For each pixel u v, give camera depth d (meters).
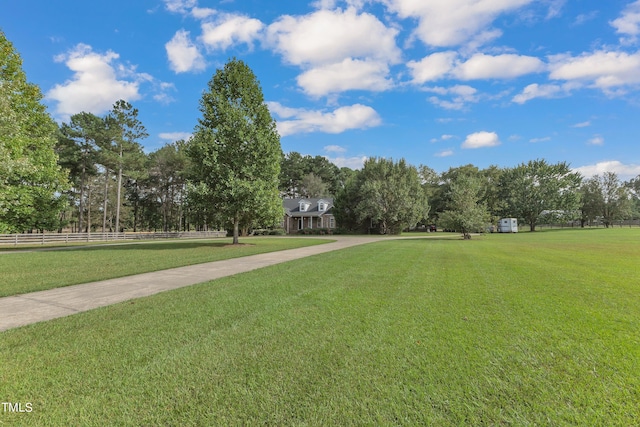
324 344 3.46
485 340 3.55
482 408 2.29
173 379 2.71
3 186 14.35
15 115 12.69
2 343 3.47
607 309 4.79
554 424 2.11
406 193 38.66
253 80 19.42
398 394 2.47
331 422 2.15
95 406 2.33
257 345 3.44
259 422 2.16
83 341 3.55
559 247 17.03
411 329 3.92
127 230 55.22
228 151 17.45
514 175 50.62
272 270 8.70
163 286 6.64
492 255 12.77
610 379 2.67
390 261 10.67
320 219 48.56
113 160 36.44
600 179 58.75
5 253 14.38
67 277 7.63
